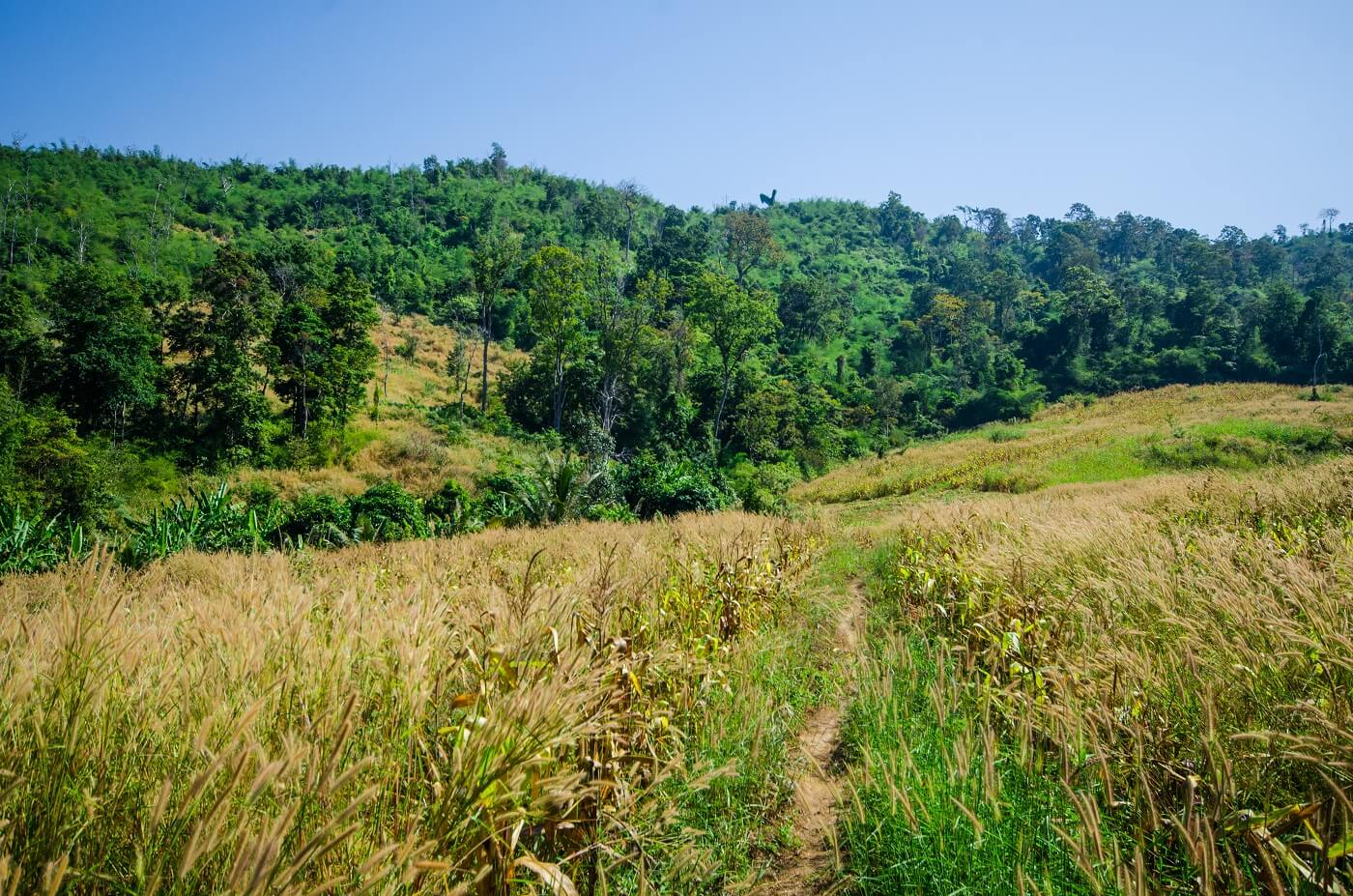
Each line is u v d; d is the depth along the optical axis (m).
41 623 2.23
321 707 2.16
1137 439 42.62
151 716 1.90
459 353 62.31
